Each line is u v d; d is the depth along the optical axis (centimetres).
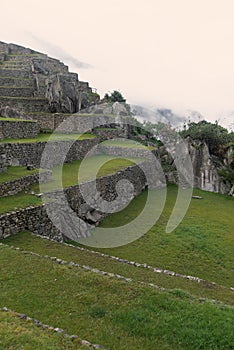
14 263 989
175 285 1048
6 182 1501
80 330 732
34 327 692
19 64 4488
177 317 788
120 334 733
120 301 833
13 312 741
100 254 1236
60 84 3186
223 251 1547
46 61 4619
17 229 1284
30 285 880
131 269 1135
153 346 706
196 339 725
